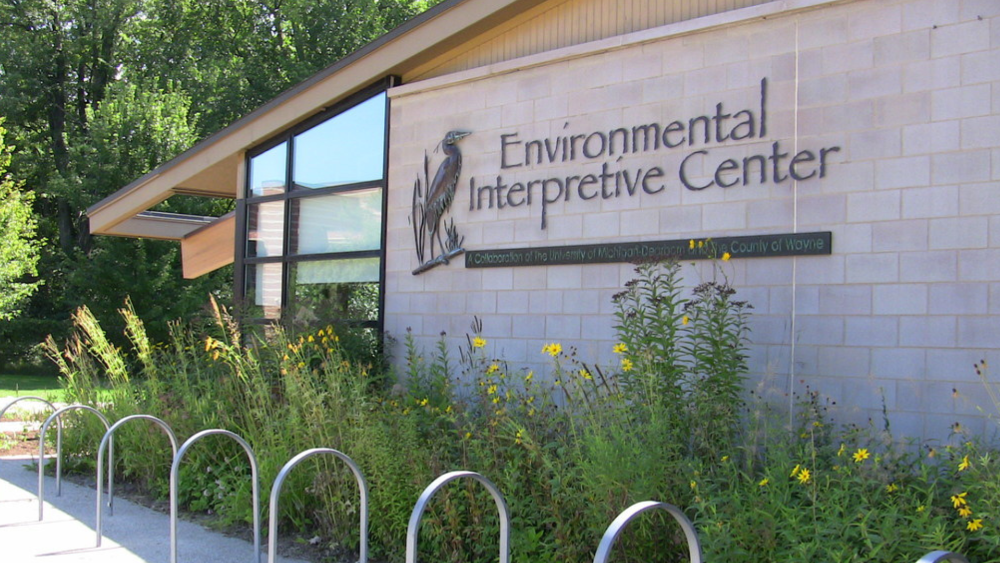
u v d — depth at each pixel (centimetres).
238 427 790
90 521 763
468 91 940
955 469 508
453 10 924
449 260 941
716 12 760
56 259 3172
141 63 3509
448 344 935
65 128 3309
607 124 820
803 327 684
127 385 941
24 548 674
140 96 3078
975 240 610
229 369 917
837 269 670
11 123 3209
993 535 438
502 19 900
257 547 627
